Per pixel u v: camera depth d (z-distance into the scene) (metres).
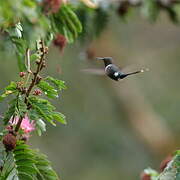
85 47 7.54
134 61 15.03
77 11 6.67
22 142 3.96
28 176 3.90
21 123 4.04
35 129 4.13
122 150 16.02
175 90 16.48
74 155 15.68
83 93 15.27
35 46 4.18
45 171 3.99
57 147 15.37
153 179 5.05
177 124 16.03
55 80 4.05
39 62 4.05
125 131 16.00
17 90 3.97
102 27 7.16
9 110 3.94
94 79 14.89
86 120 15.77
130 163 15.91
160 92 16.27
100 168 15.80
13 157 3.92
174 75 16.59
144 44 15.25
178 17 8.25
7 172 3.89
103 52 12.20
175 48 15.75
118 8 7.93
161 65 16.25
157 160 14.08
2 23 3.78
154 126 14.12
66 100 15.32
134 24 14.84
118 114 14.43
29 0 3.64
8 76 12.61
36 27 3.93
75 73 14.24
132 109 14.05
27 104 3.99
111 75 4.62
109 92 14.12
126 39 14.75
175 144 14.02
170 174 4.20
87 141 15.82
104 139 15.99
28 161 3.92
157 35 15.30
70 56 13.68
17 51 4.52
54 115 4.00
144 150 15.00
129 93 14.12
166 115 16.14
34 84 4.00
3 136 3.96
